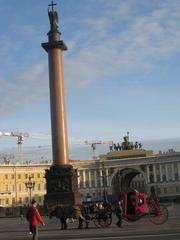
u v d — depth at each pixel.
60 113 55.06
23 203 181.00
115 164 191.50
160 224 37.59
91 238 27.88
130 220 38.16
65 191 54.72
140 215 38.22
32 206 26.92
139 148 195.75
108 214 39.47
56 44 56.81
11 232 39.59
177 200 163.88
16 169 182.62
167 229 31.62
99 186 191.75
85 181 194.12
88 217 39.72
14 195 180.00
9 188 180.00
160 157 187.75
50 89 56.09
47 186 55.62
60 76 56.25
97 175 193.38
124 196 38.44
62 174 54.75
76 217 39.06
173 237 25.45
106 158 194.12
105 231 33.50
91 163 194.75
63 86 56.34
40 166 187.62
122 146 194.88
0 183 178.38
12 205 175.62
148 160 189.75
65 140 55.09
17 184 181.62
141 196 38.41
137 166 191.00
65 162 55.22
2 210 118.06
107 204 40.44
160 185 187.62
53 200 54.84
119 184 190.00
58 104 55.25
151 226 35.78
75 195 54.81
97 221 41.38
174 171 185.62
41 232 36.94
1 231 41.78
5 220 74.25
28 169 185.12
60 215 39.56
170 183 185.50
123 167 191.25
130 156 191.75
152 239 24.86
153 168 189.88
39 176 186.50
